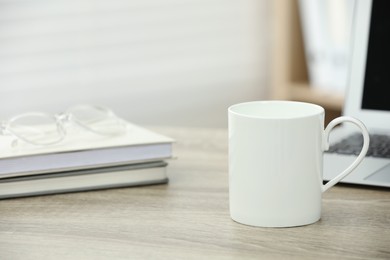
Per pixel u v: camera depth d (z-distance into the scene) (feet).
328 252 2.71
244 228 2.89
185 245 2.77
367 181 3.23
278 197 2.87
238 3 7.53
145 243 2.79
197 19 7.34
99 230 2.90
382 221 2.94
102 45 6.88
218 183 3.34
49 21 6.61
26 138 3.31
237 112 2.99
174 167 3.56
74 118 3.45
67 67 6.75
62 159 3.22
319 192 2.93
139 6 7.00
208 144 3.93
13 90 6.54
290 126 2.83
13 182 3.20
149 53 7.13
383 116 3.71
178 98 7.35
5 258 2.71
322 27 6.48
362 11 3.76
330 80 6.51
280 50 6.98
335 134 3.69
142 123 7.20
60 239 2.84
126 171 3.30
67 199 3.20
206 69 7.45
